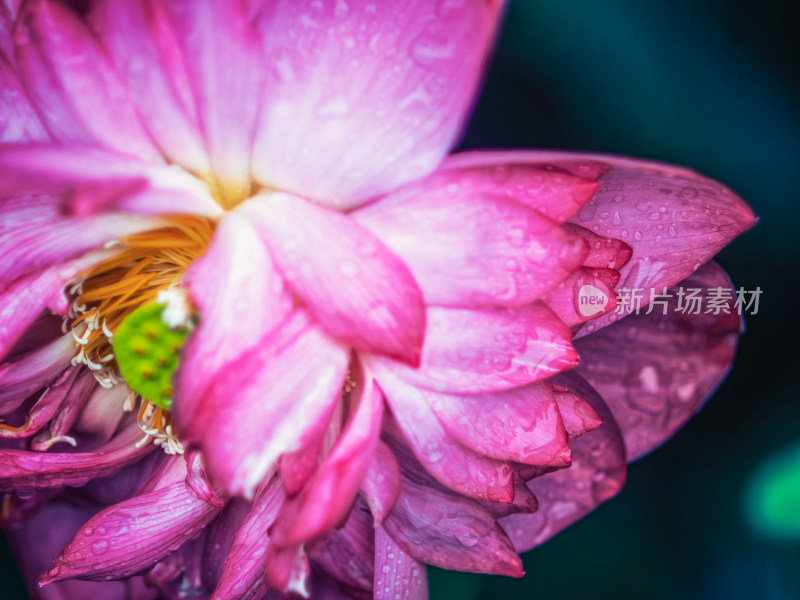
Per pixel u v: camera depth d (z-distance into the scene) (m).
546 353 0.32
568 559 0.43
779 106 0.40
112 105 0.31
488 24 0.30
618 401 0.38
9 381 0.35
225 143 0.31
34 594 0.40
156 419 0.37
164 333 0.35
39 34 0.30
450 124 0.31
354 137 0.31
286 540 0.30
